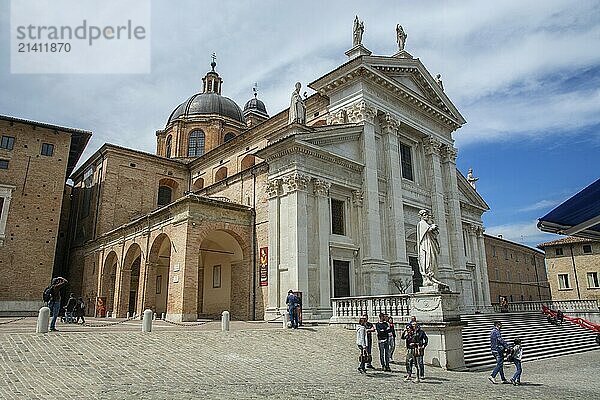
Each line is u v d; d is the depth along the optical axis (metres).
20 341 13.82
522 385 13.52
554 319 30.66
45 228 36.47
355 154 28.75
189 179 44.88
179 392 10.01
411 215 31.81
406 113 33.06
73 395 9.38
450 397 10.95
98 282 36.38
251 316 26.64
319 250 25.12
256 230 28.03
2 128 36.44
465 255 38.81
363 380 12.98
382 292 26.84
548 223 7.52
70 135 39.22
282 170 26.03
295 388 11.10
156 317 29.56
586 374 16.33
